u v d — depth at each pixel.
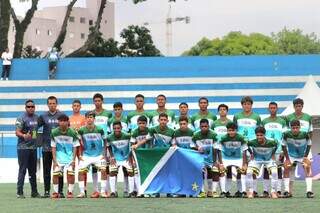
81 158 14.84
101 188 14.88
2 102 37.06
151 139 14.98
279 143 14.97
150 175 14.71
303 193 15.91
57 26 103.62
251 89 36.56
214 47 83.94
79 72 37.25
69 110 36.91
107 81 36.91
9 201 13.53
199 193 14.53
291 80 36.53
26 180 22.83
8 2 40.66
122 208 11.77
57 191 14.70
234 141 14.59
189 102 36.69
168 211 11.22
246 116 15.16
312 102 25.91
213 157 14.66
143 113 15.45
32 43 99.19
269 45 84.81
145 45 56.56
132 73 37.03
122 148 14.87
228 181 14.80
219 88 36.66
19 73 37.62
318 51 97.50
